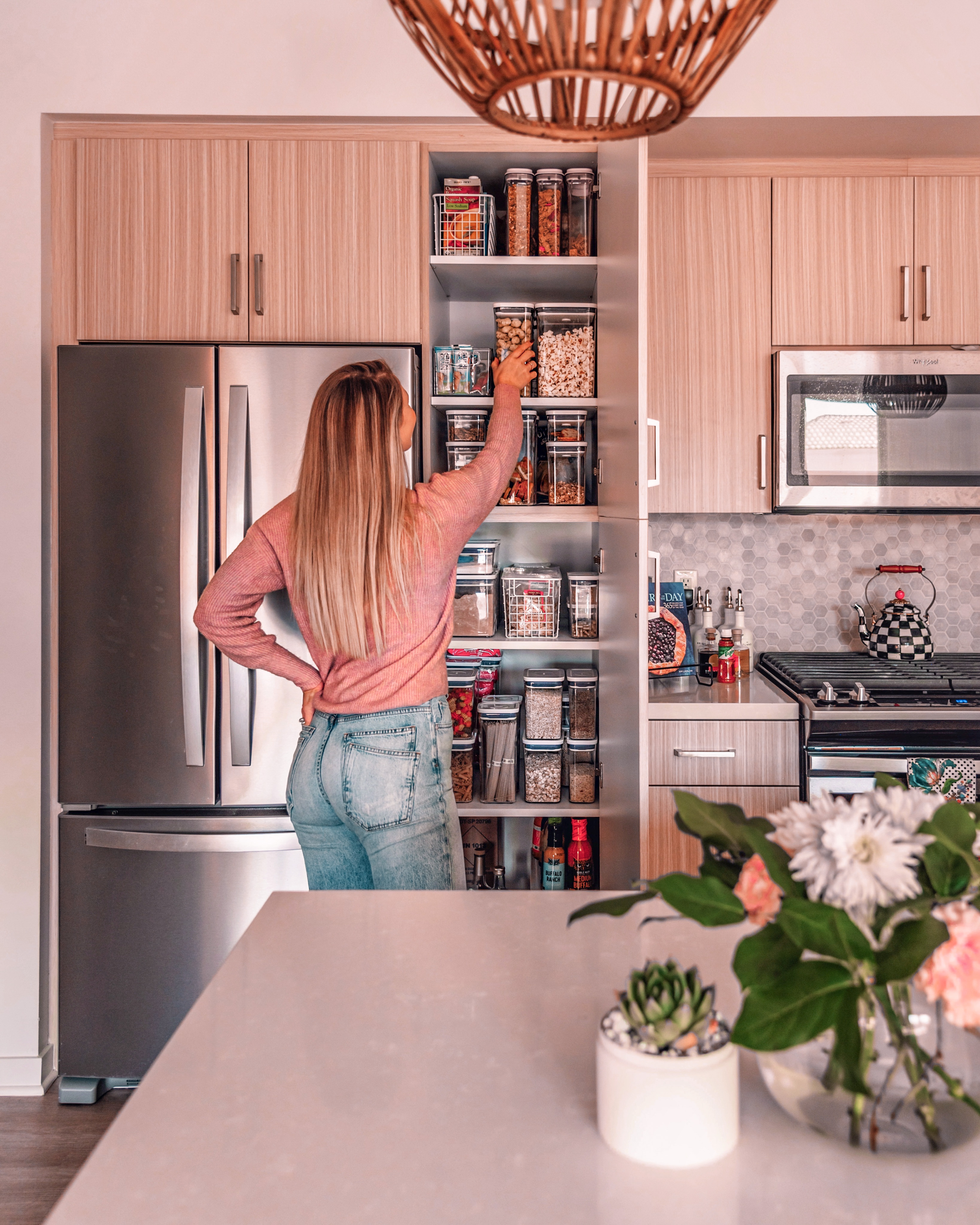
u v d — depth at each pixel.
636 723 1.98
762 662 2.84
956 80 2.26
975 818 0.77
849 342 2.56
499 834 2.67
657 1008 0.69
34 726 2.34
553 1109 0.74
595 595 2.53
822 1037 0.68
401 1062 0.81
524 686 2.77
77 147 2.35
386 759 1.66
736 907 0.66
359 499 1.61
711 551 2.91
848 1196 0.64
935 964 0.62
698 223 2.56
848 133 2.37
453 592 1.90
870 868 0.62
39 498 2.33
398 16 0.72
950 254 2.54
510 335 2.48
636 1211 0.62
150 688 2.26
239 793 2.27
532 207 2.49
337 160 2.35
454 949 1.03
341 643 1.65
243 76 2.29
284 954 1.02
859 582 2.90
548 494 2.52
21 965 2.34
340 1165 0.67
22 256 2.31
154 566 2.25
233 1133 0.71
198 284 2.36
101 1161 0.68
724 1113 0.68
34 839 2.34
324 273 2.36
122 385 2.25
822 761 2.28
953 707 2.25
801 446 2.53
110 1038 2.32
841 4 2.27
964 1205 0.63
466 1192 0.64
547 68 0.65
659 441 2.18
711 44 0.67
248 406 2.25
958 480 2.52
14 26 2.29
